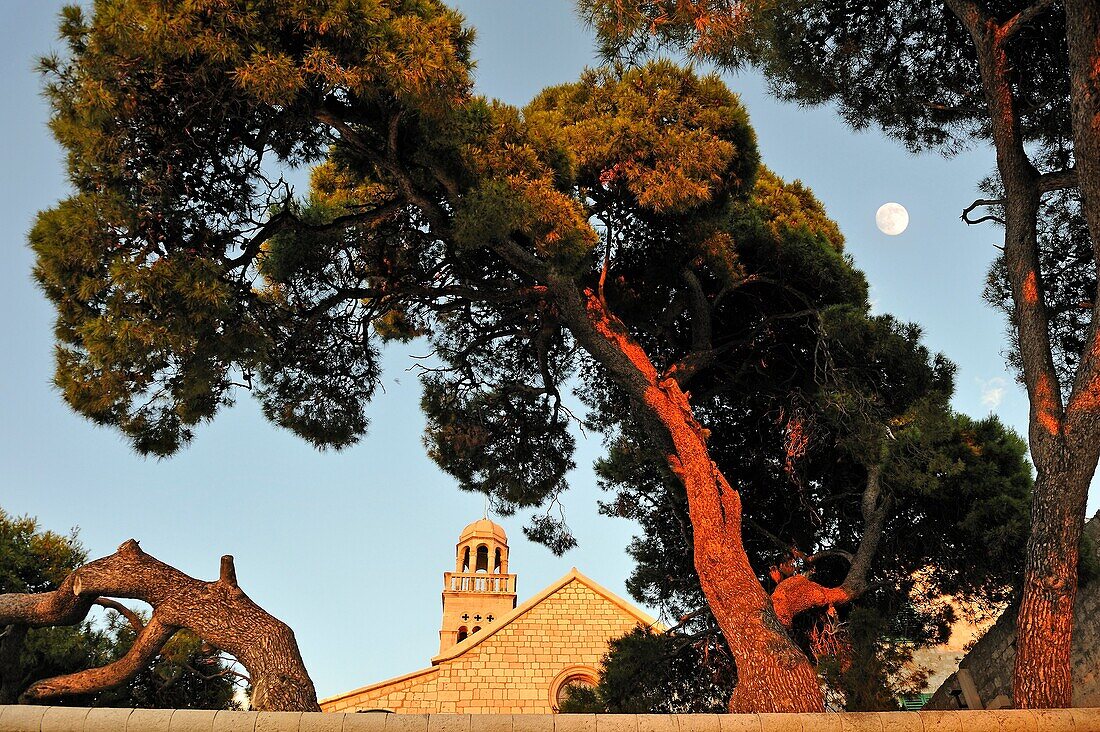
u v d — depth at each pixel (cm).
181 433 999
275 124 875
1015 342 1052
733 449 1448
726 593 867
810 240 1240
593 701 1366
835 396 1170
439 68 792
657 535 1535
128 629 1388
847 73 1121
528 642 2584
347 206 1027
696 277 1177
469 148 889
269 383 1212
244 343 891
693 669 1395
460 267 1128
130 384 847
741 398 1385
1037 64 996
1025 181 874
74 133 779
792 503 1408
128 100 773
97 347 768
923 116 1137
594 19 830
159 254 818
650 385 996
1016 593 1226
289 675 741
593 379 1444
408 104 816
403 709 2448
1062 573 743
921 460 1212
